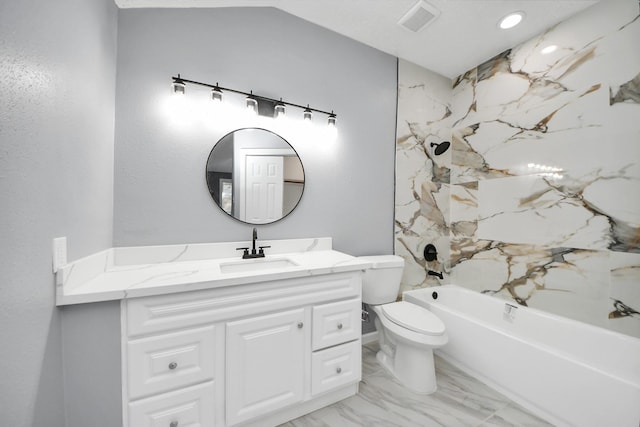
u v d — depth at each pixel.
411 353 1.62
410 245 2.38
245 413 1.16
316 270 1.33
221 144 1.61
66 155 0.89
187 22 1.51
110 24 1.26
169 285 1.00
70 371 0.90
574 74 1.73
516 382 1.48
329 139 1.98
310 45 1.90
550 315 1.78
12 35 0.62
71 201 0.93
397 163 2.30
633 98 1.48
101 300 0.90
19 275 0.66
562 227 1.79
